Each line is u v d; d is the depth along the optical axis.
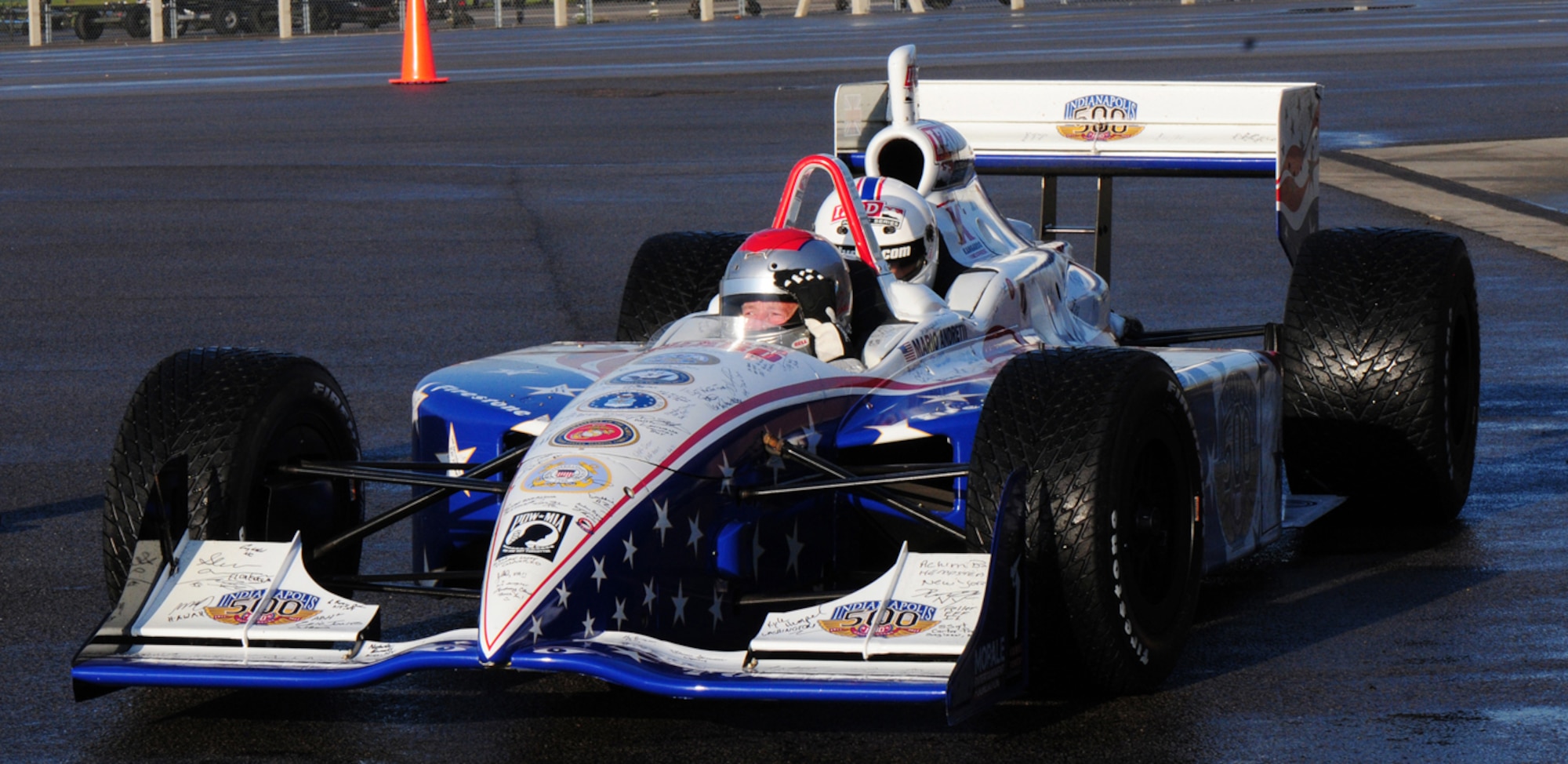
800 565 19.61
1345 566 23.59
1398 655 19.88
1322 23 158.75
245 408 19.02
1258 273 46.47
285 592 17.47
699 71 115.44
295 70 127.38
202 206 61.56
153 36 186.25
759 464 18.81
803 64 118.19
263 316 43.03
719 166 69.12
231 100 101.94
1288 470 25.67
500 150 76.25
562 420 18.47
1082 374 18.08
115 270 49.88
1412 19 164.12
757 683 15.44
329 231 56.28
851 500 20.47
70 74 129.38
